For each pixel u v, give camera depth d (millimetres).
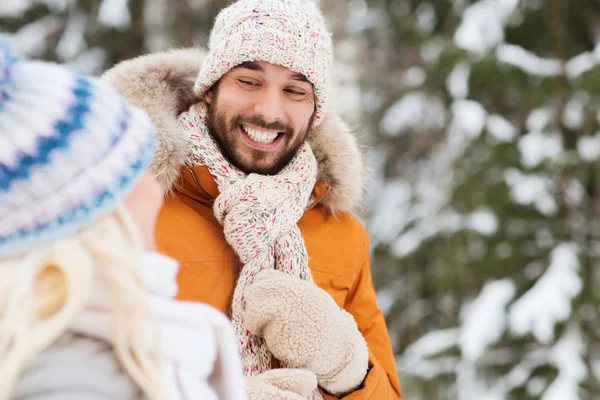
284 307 1443
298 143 1635
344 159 1732
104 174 783
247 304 1461
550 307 3404
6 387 695
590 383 3340
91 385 749
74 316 770
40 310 747
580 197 3684
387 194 4512
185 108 1719
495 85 3740
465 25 3867
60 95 784
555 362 3414
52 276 764
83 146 774
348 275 1722
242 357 1491
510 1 3816
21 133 750
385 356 1762
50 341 735
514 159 3629
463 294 4133
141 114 881
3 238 748
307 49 1575
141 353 779
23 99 769
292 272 1564
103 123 800
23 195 743
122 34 4090
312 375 1408
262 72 1563
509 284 3648
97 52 4137
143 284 795
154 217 921
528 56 3715
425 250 4078
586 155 3557
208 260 1538
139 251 811
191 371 867
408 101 4301
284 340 1439
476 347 3512
